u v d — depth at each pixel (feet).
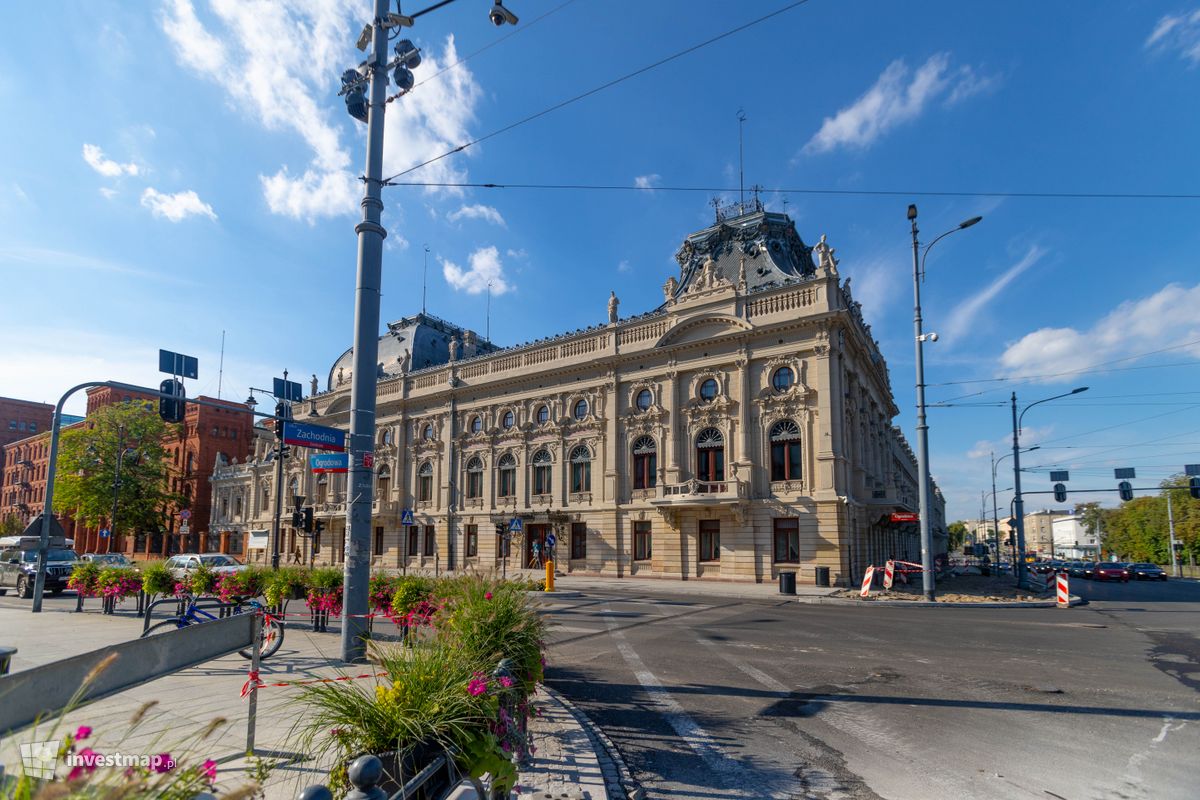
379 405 163.63
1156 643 44.01
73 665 12.59
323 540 173.58
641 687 30.73
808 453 101.50
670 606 67.92
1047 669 34.78
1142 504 293.02
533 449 134.10
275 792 15.08
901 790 18.42
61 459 186.80
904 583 102.27
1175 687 30.60
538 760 19.74
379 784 10.65
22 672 11.41
